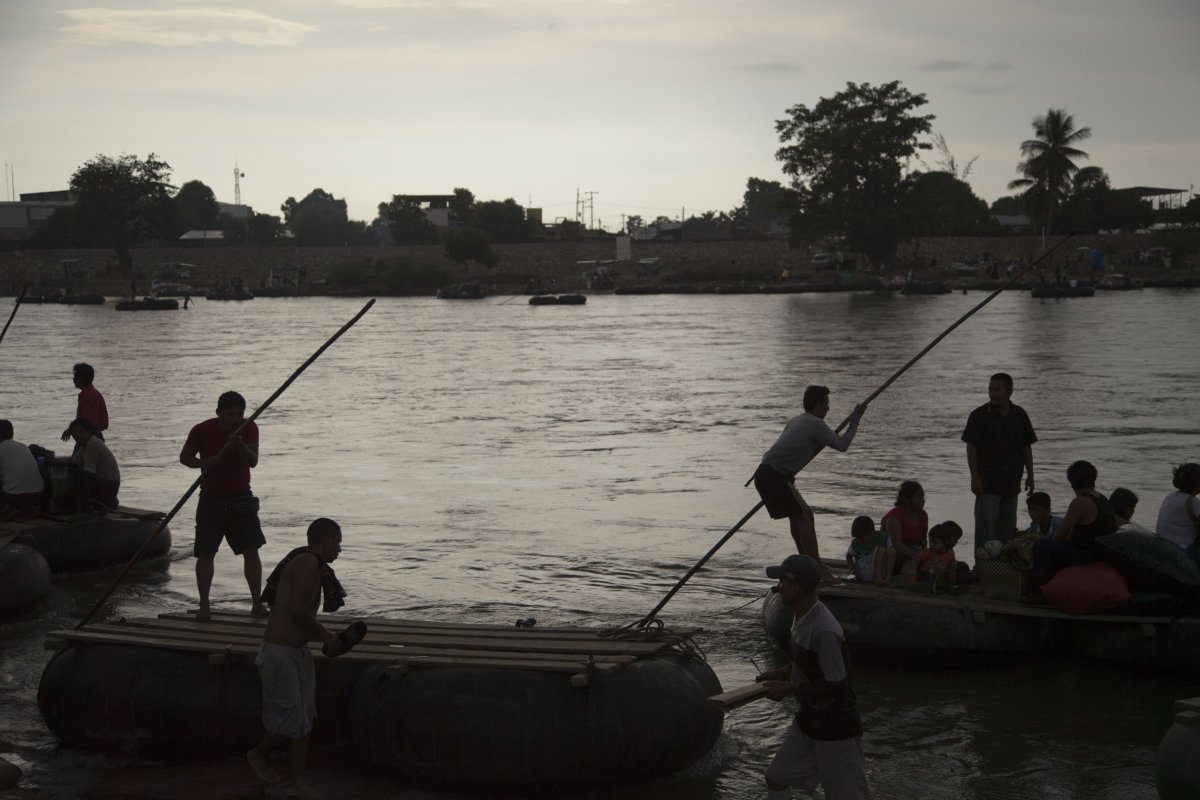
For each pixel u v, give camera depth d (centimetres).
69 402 2789
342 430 2258
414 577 1149
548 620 996
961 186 13438
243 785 682
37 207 15850
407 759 671
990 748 727
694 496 1561
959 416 2281
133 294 8662
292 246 14312
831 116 10138
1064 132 10112
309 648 736
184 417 2483
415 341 4909
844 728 568
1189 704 610
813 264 11294
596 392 2888
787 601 580
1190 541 921
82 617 1020
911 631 870
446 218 15725
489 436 2159
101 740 731
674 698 673
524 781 657
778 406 2553
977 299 7831
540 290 9612
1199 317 5525
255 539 898
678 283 10700
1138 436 1988
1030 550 905
